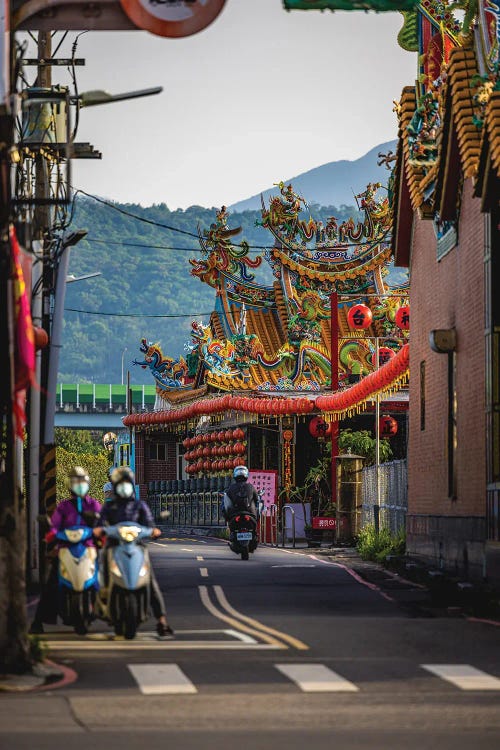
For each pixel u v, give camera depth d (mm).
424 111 65375
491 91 51188
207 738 22625
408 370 78750
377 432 89500
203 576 63094
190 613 45250
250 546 77062
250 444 124125
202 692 27688
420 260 71375
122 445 178750
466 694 27500
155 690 27891
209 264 131625
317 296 127438
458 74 56594
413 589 56125
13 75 35750
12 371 31844
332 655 33719
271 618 43406
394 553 73500
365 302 128750
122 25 38562
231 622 41969
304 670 30875
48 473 57438
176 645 35781
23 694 27500
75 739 22500
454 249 62312
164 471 155625
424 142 65938
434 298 67312
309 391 120438
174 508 146750
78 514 38844
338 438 111625
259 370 122500
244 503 77438
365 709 25656
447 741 22391
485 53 55688
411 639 37312
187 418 130125
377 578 62594
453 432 62312
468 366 59188
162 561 74750
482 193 52625
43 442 57875
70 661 32500
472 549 56906
